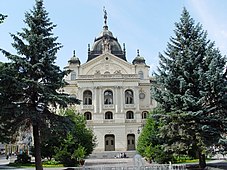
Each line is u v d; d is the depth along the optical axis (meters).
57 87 25.94
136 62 86.25
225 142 23.83
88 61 84.31
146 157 41.38
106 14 93.44
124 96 78.56
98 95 77.75
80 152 35.75
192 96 24.86
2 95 23.69
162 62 27.28
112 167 29.52
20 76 24.47
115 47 89.62
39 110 25.05
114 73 79.19
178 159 37.84
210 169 25.61
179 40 27.56
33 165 41.00
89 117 77.44
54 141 37.34
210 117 24.77
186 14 27.80
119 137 75.62
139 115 77.69
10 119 24.08
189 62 26.00
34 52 25.27
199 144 24.11
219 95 24.94
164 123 26.09
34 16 26.66
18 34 25.67
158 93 26.53
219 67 25.47
